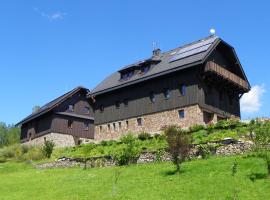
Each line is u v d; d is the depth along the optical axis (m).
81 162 39.97
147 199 23.77
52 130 62.03
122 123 50.66
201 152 32.75
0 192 30.70
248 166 27.28
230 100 50.25
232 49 48.81
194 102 43.66
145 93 48.91
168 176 28.59
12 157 55.75
